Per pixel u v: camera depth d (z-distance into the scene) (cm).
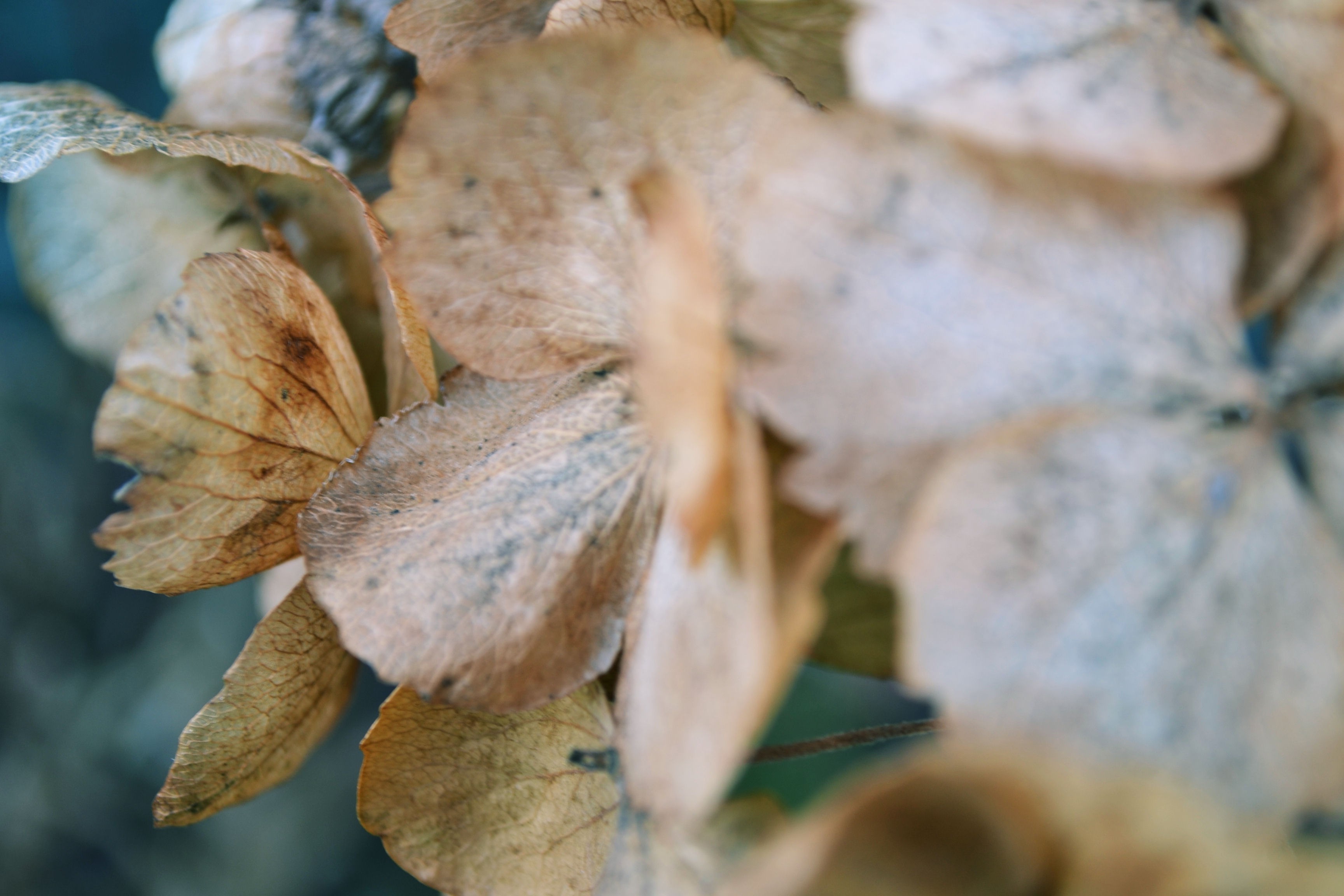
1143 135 13
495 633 14
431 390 15
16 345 57
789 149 13
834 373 13
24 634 52
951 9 13
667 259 13
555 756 15
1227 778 13
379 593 14
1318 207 13
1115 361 13
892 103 13
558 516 14
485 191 14
